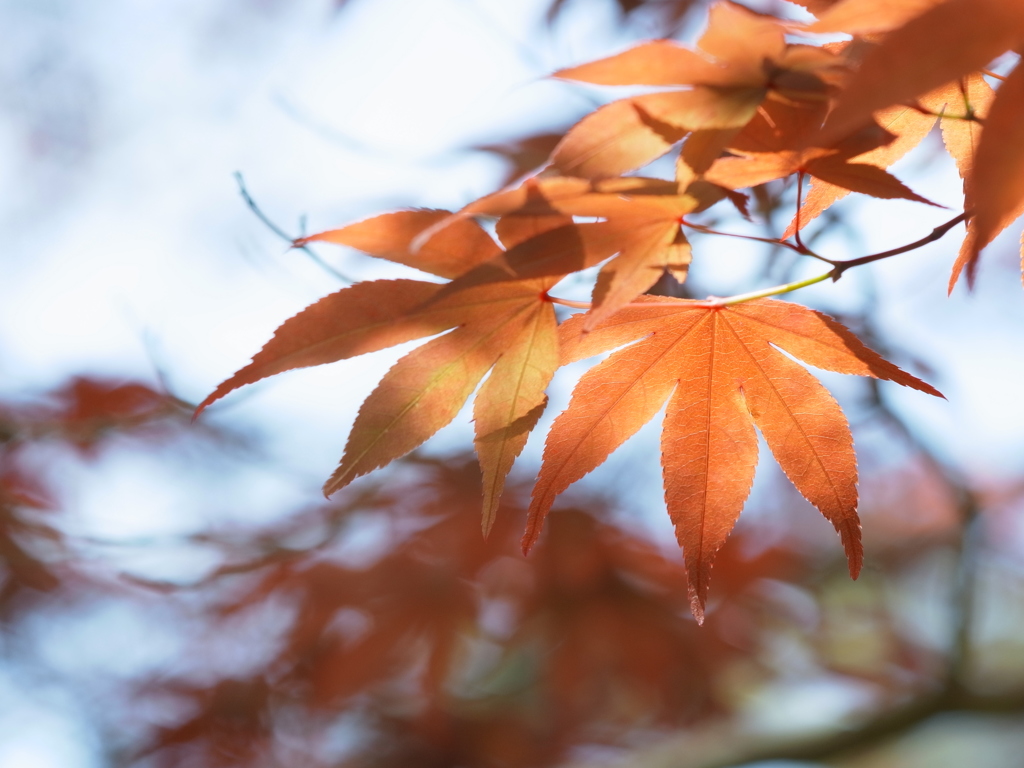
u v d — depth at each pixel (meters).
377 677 1.41
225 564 1.40
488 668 1.80
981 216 0.82
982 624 2.29
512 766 1.69
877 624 1.79
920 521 2.11
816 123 0.83
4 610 1.66
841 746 1.55
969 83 0.84
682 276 0.84
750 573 1.52
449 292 0.83
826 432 0.86
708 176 0.83
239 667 1.65
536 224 0.83
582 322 0.85
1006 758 2.41
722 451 0.86
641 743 1.75
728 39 0.81
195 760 1.60
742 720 1.69
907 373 0.85
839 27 0.81
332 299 0.84
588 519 1.42
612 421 0.86
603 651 1.42
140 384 1.48
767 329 0.85
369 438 0.85
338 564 1.43
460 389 0.85
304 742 1.65
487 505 0.85
